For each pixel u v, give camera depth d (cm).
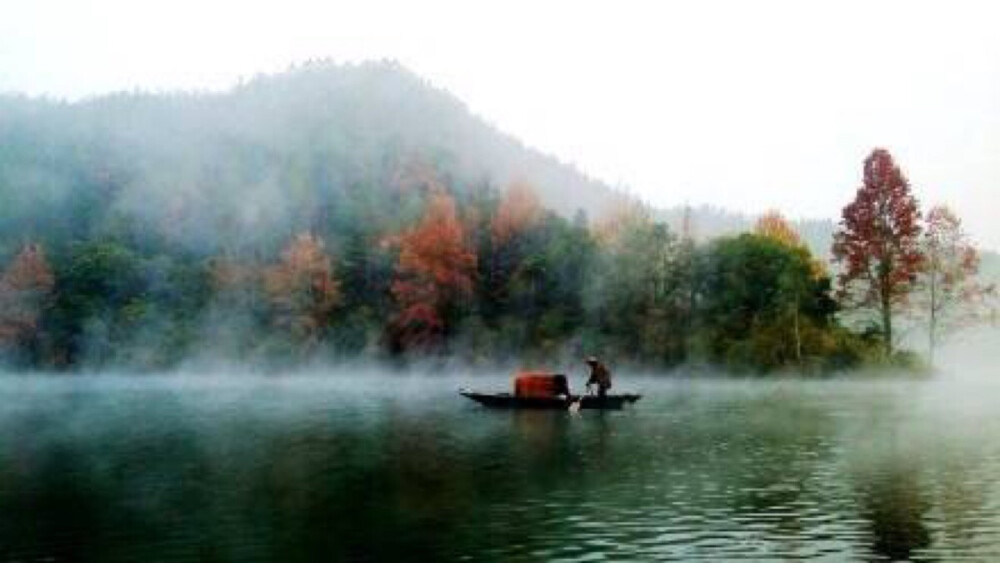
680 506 2230
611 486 2505
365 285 11844
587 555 1766
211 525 2023
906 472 2742
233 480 2634
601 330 10038
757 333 8850
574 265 10662
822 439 3597
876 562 1719
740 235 9738
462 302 11062
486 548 1820
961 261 8231
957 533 1934
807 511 2158
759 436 3716
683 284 9719
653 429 4041
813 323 8775
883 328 9100
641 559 1741
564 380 5419
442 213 11725
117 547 1841
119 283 11850
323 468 2864
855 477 2655
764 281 9225
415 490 2455
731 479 2616
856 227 8425
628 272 10112
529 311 10762
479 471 2798
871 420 4391
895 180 8306
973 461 2958
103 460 3073
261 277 11631
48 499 2345
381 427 4206
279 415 4944
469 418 4694
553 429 4066
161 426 4297
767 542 1861
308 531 1964
